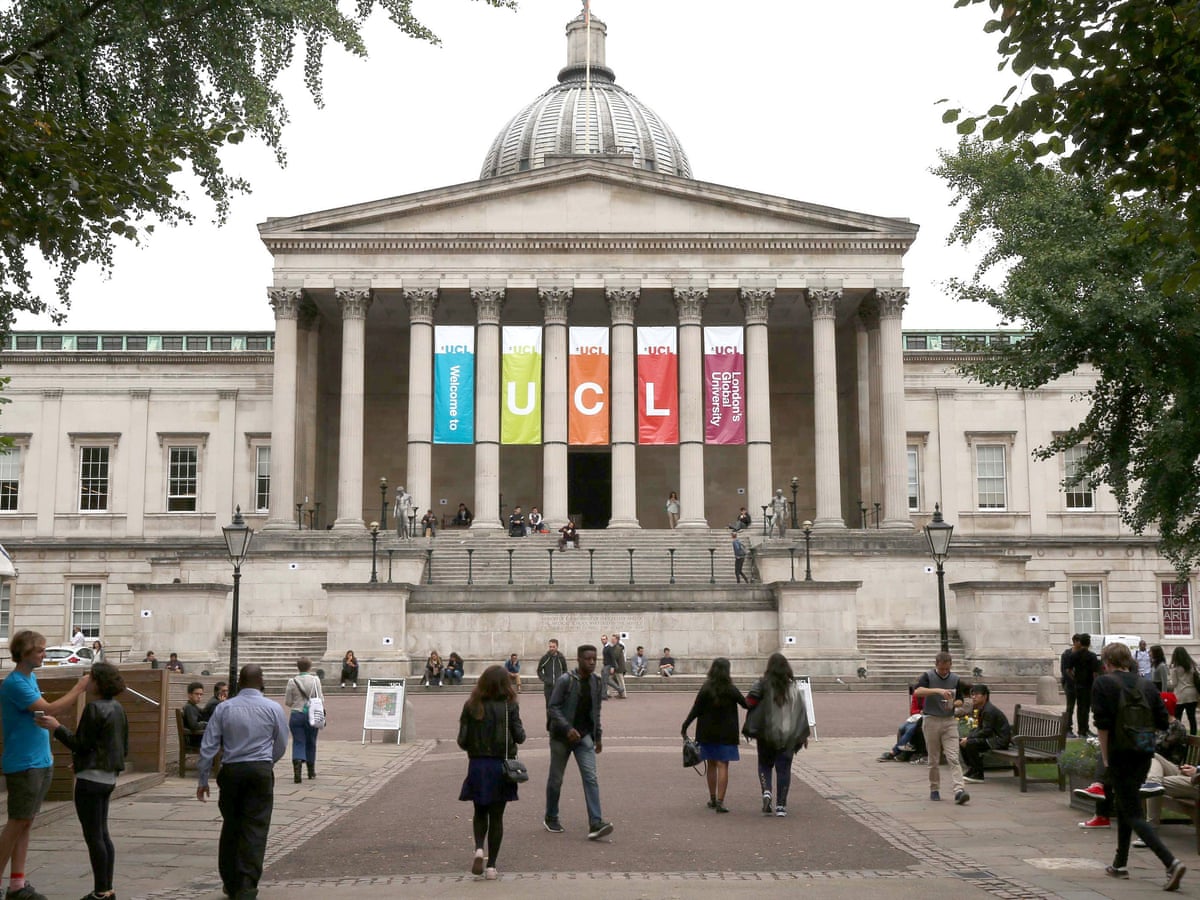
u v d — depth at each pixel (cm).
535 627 5181
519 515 6544
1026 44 1625
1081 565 7375
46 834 1955
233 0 2662
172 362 7681
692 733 3434
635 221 6900
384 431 7850
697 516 6631
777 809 2084
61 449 7625
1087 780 2125
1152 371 3281
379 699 3238
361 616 5078
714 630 5203
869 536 6097
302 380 7019
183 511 7569
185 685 2888
